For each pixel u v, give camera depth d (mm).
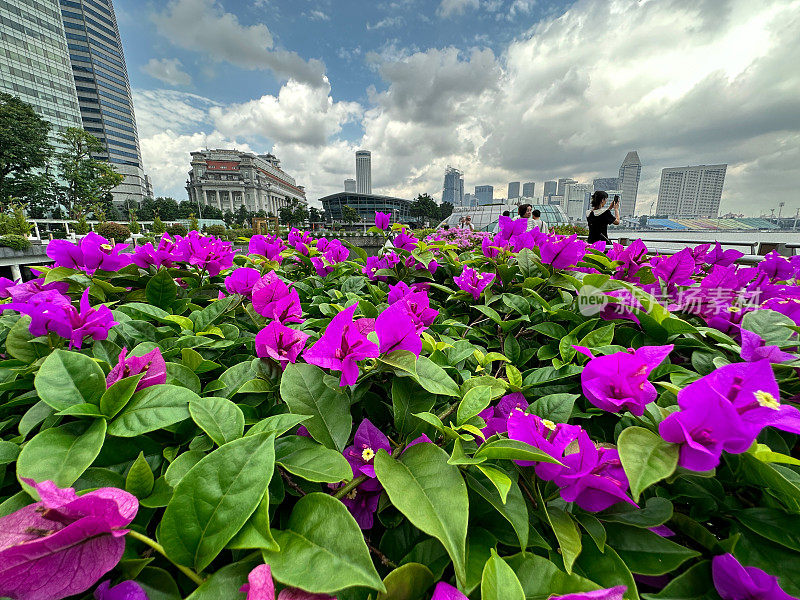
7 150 31844
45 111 58812
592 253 2055
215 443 679
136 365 842
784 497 657
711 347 1213
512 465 750
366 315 1415
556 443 708
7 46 53688
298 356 994
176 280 1849
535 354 1344
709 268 2059
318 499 588
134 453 741
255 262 2490
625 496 617
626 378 799
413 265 2264
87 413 692
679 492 764
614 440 872
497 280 1913
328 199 104562
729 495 753
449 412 868
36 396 859
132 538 581
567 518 680
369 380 937
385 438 806
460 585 556
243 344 1340
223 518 536
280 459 701
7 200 34344
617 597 523
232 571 518
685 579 616
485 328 1595
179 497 548
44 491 489
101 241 1657
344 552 517
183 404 742
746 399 617
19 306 967
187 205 78062
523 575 598
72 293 1555
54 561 477
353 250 2973
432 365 927
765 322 1111
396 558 699
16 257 10680
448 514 571
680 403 629
